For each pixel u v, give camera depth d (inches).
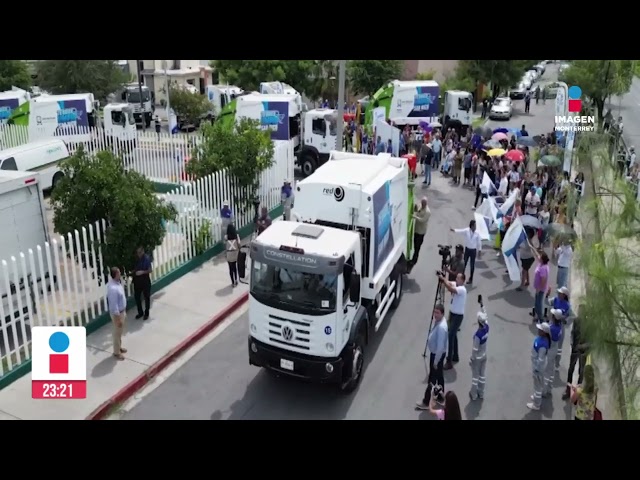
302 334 385.4
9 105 1294.3
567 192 639.1
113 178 488.1
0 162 838.5
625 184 328.8
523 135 1123.9
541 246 677.3
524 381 434.0
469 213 840.9
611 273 291.1
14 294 466.3
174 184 887.1
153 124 1640.0
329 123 1029.8
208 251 634.2
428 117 1290.6
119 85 1796.3
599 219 332.2
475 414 392.5
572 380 421.1
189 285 573.6
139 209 489.4
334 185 430.6
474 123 1642.5
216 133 691.4
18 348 417.4
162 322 500.4
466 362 460.4
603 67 1160.8
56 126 1187.9
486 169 889.5
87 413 379.9
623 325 294.8
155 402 401.4
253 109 1083.9
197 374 436.8
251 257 394.0
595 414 349.1
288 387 422.3
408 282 611.5
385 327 512.7
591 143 483.2
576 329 406.6
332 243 392.8
